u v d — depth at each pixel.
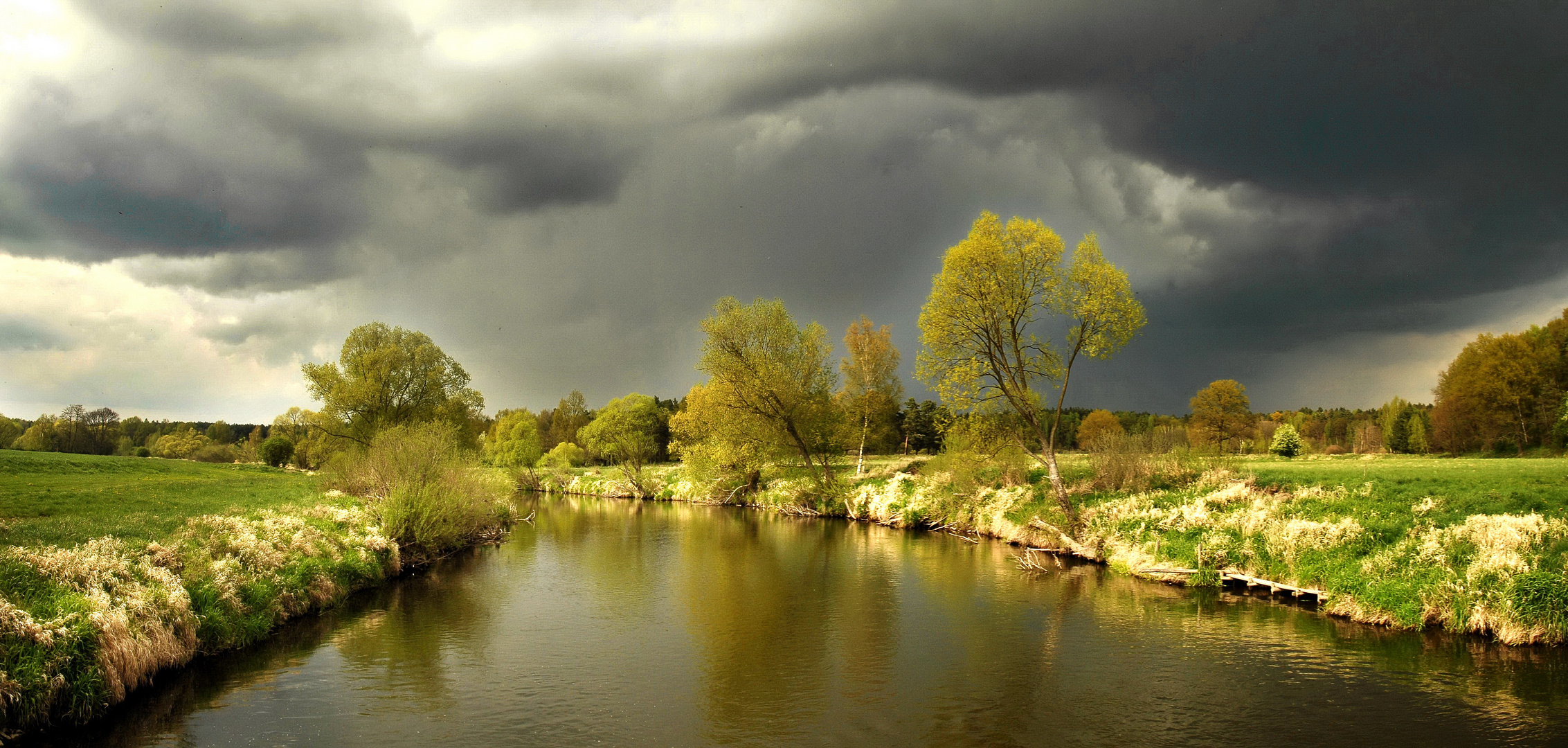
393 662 17.84
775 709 14.89
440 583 28.20
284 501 33.31
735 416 55.50
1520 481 27.28
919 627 21.31
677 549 37.84
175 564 17.97
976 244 31.34
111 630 13.95
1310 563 23.05
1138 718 14.12
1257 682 15.92
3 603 12.45
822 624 21.77
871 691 15.88
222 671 16.75
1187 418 124.81
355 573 25.98
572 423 145.12
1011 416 40.22
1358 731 13.22
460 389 63.91
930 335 32.72
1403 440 92.81
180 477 52.94
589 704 15.14
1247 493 28.69
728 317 55.28
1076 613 22.61
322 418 57.75
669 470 83.62
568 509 63.19
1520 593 17.58
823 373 58.81
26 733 11.98
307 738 13.16
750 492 64.69
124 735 12.98
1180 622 21.19
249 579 20.05
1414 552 20.67
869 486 52.22
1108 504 32.81
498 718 14.33
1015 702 15.11
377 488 36.09
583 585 27.98
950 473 44.75
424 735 13.40
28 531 19.00
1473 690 14.97
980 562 32.62
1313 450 117.50
